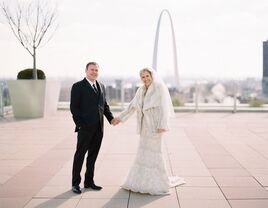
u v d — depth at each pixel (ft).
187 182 17.48
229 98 49.16
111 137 29.63
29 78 43.01
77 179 16.26
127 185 16.26
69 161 21.71
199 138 29.07
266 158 22.21
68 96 51.13
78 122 15.65
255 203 14.71
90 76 16.03
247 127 34.96
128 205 14.62
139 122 16.56
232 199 15.16
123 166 20.47
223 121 39.29
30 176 18.69
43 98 42.16
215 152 23.91
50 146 26.21
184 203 14.78
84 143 15.97
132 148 25.25
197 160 21.75
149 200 15.19
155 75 16.28
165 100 16.06
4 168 20.26
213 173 18.95
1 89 43.78
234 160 21.70
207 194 15.80
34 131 32.91
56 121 39.24
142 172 16.10
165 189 15.98
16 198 15.48
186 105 49.65
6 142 27.84
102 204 14.75
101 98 16.21
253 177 18.21
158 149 16.22
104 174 18.93
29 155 23.40
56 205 14.67
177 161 21.54
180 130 33.12
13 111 42.19
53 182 17.63
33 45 41.78
